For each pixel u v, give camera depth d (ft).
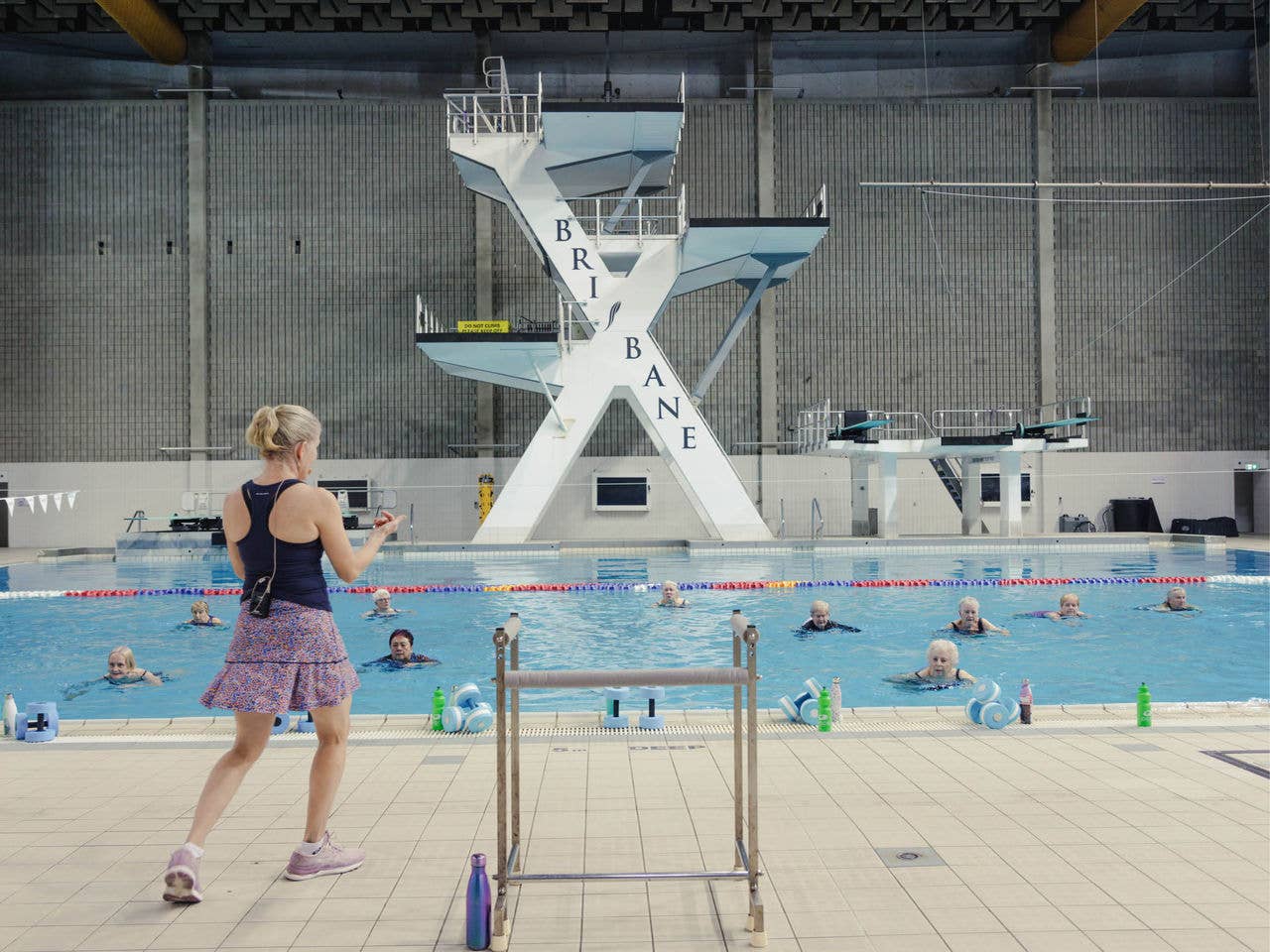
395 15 59.77
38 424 61.98
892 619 29.32
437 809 10.78
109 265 62.28
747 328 64.08
